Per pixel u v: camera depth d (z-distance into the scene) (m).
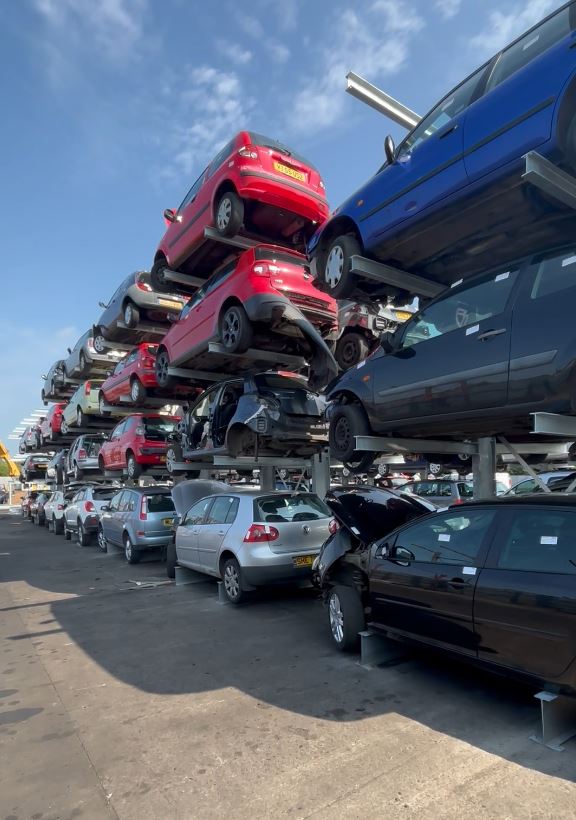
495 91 4.76
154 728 3.86
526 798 2.84
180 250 10.38
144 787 3.12
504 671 3.59
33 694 4.59
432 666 4.86
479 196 4.98
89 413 18.33
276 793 2.99
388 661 5.04
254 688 4.50
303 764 3.28
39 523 24.56
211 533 7.84
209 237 9.38
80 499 16.23
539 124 4.34
